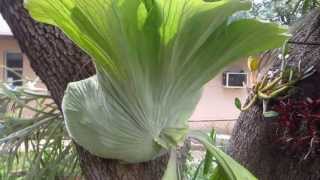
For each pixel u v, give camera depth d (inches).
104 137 26.0
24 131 58.5
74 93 26.4
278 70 51.1
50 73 35.5
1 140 57.9
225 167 28.7
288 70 49.8
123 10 21.1
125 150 26.5
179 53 23.2
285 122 47.9
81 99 26.2
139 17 21.5
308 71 48.9
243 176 27.6
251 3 20.4
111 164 30.9
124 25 21.7
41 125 59.2
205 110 252.7
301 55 50.5
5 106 65.1
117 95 24.7
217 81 245.4
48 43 34.9
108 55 23.1
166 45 22.6
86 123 26.0
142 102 24.3
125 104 24.8
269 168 51.7
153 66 23.3
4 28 241.8
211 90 249.6
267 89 50.2
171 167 26.1
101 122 25.7
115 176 30.9
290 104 47.7
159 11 21.1
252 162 53.1
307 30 51.7
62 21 23.0
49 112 60.3
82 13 21.5
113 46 22.6
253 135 53.2
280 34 23.6
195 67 24.3
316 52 49.8
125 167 30.8
